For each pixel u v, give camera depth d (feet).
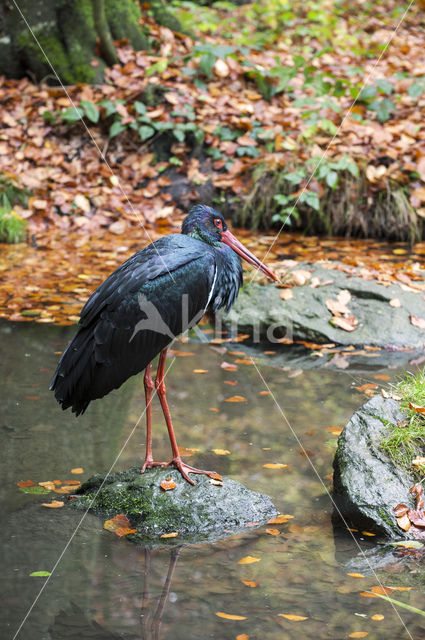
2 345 17.80
